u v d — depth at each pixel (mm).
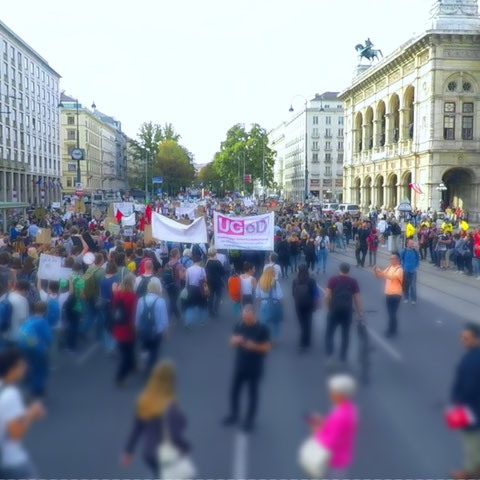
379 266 25828
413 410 8203
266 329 7598
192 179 122125
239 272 19109
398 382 9469
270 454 6820
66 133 111500
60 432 7500
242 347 7543
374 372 10047
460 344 12070
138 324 9320
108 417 8000
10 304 8953
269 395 8867
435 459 6676
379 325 14047
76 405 8461
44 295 11508
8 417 4750
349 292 10633
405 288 17047
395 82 64688
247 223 15203
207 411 8195
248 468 6465
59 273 11758
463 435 5977
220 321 14305
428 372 10039
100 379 9695
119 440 7262
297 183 131250
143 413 5156
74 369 10289
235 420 7738
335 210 62938
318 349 11625
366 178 76125
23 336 7930
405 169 61594
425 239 29094
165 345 11953
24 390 8523
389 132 67125
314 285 11547
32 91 80188
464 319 14812
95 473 6402
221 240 15234
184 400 8641
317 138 121625
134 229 27266
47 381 9562
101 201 55938
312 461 4934
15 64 72188
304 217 42625
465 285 21094
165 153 115312
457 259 24484
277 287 11844
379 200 72500
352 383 5078
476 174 55469
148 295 9469
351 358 10945
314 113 121250
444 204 63375
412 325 14055
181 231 15836
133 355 9398
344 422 4953
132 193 96438
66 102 112625
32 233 25766
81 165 112125
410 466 6500
